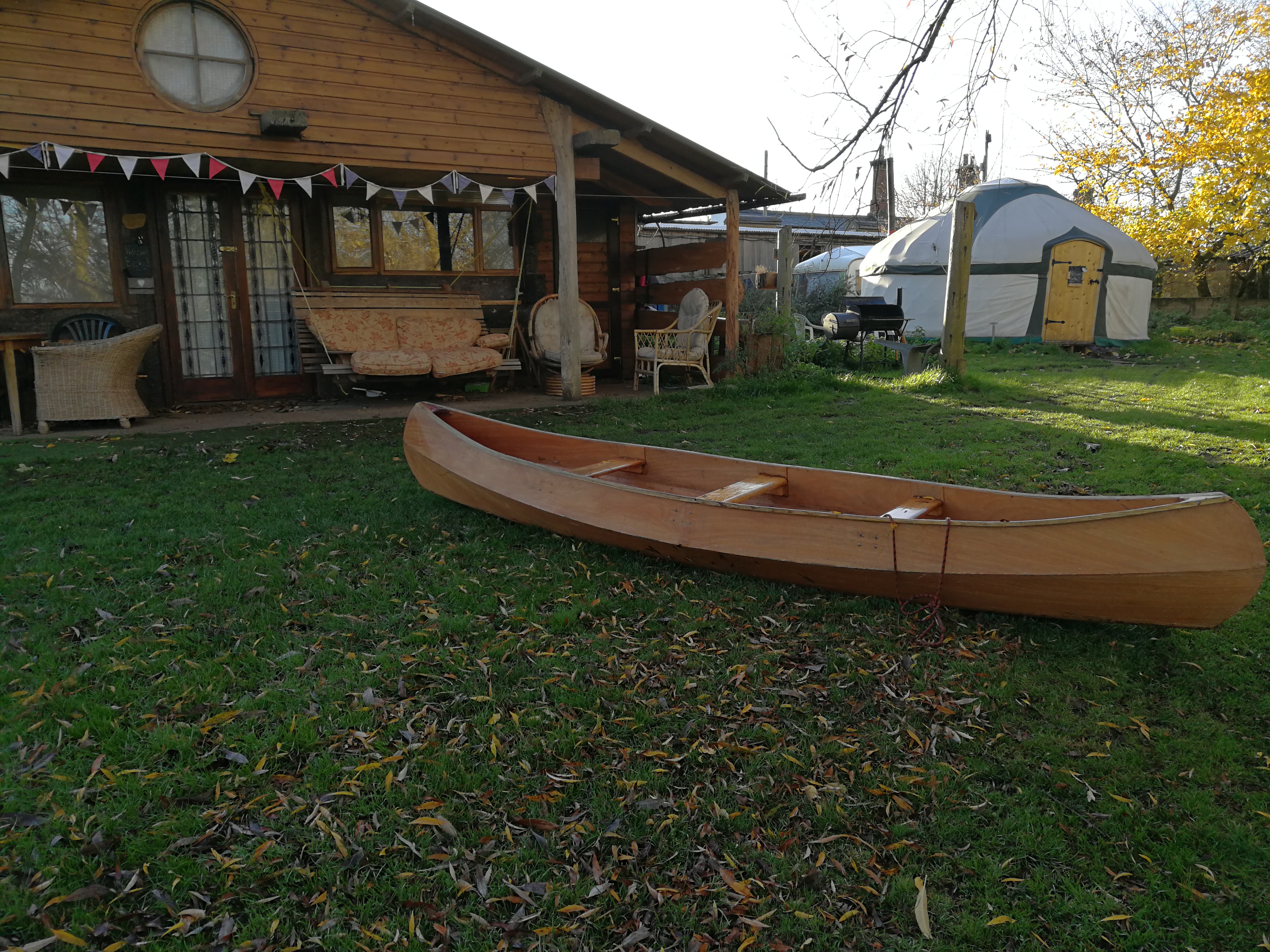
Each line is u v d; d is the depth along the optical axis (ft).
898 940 7.00
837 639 12.07
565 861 7.82
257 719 9.78
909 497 14.35
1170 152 67.00
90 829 7.98
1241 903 7.39
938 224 61.62
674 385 39.24
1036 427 27.07
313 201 33.83
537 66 29.68
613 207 40.78
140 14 25.02
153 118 25.48
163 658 11.05
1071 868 7.79
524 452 19.31
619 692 10.57
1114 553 10.78
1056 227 58.39
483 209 37.22
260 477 20.43
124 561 14.46
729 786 8.84
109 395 26.50
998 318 59.67
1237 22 63.41
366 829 8.11
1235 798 8.71
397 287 35.47
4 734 9.30
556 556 15.14
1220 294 82.53
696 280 39.63
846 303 50.78
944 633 12.00
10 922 6.92
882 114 12.21
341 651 11.45
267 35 26.73
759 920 7.17
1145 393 34.78
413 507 17.89
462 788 8.73
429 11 27.63
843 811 8.46
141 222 31.07
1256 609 12.87
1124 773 9.05
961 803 8.59
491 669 11.01
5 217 28.96
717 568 14.16
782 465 16.34
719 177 35.58
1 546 15.03
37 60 23.97
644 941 6.95
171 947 6.76
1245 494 18.37
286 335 34.40
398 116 28.91
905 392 35.99
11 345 25.18
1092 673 11.09
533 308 37.68
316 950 6.80
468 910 7.22
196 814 8.21
